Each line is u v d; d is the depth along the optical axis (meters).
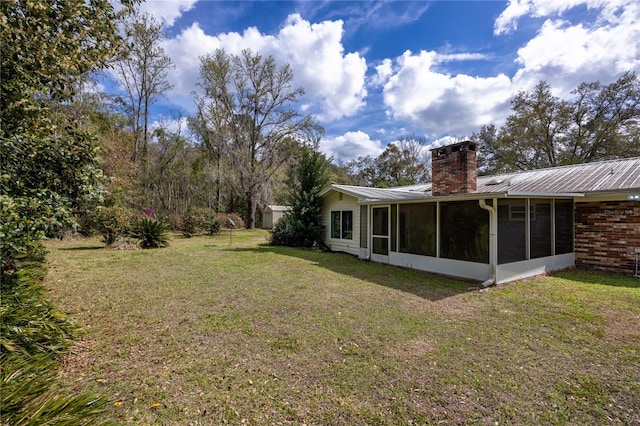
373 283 6.31
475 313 4.48
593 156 20.22
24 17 2.66
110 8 3.15
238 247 12.48
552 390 2.58
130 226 12.00
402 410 2.31
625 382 2.70
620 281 6.42
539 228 7.12
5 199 2.52
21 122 3.13
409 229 8.05
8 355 2.40
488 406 2.37
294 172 22.03
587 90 20.17
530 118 21.91
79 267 7.63
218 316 4.30
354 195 10.27
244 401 2.40
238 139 22.31
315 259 9.54
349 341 3.52
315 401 2.41
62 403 1.83
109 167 14.59
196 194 27.08
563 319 4.21
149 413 2.23
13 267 3.94
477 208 6.49
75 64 3.09
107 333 3.67
